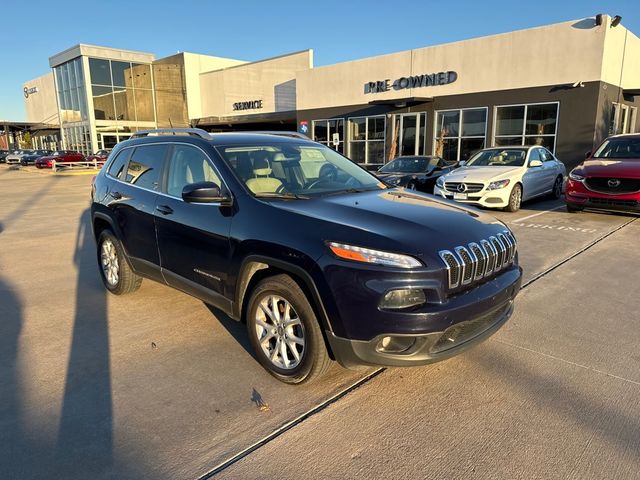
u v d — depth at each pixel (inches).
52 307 192.5
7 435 107.5
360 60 927.7
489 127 765.3
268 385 130.0
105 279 212.7
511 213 416.5
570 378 132.4
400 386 128.9
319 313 117.3
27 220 429.4
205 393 125.7
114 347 153.9
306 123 1058.7
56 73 1656.0
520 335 160.7
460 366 139.5
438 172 513.0
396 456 101.0
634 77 783.1
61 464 98.2
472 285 121.2
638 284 213.8
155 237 170.7
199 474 95.7
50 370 138.3
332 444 105.0
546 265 244.5
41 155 1569.9
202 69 1566.2
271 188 147.2
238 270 136.2
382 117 916.6
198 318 178.5
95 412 116.9
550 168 489.4
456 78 792.9
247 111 1412.4
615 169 362.9
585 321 172.6
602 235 315.9
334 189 158.6
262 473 96.0
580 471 95.9
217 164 151.7
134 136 203.2
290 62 1245.1
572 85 663.8
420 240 116.3
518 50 716.0
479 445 104.3
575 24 656.4
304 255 118.0
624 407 118.0
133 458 100.3
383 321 109.0
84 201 580.1
